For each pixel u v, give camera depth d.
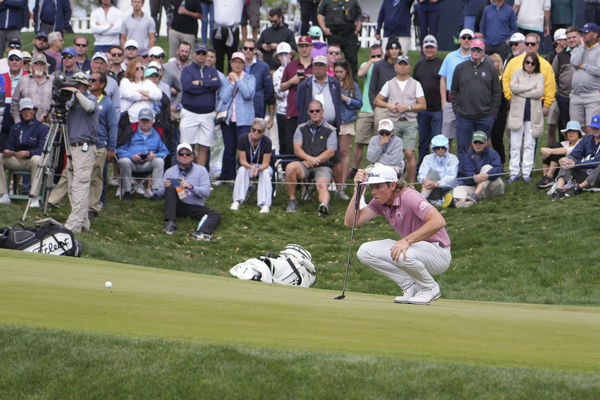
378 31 72.94
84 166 49.38
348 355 17.39
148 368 16.78
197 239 53.12
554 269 45.41
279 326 21.36
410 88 58.81
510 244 49.06
